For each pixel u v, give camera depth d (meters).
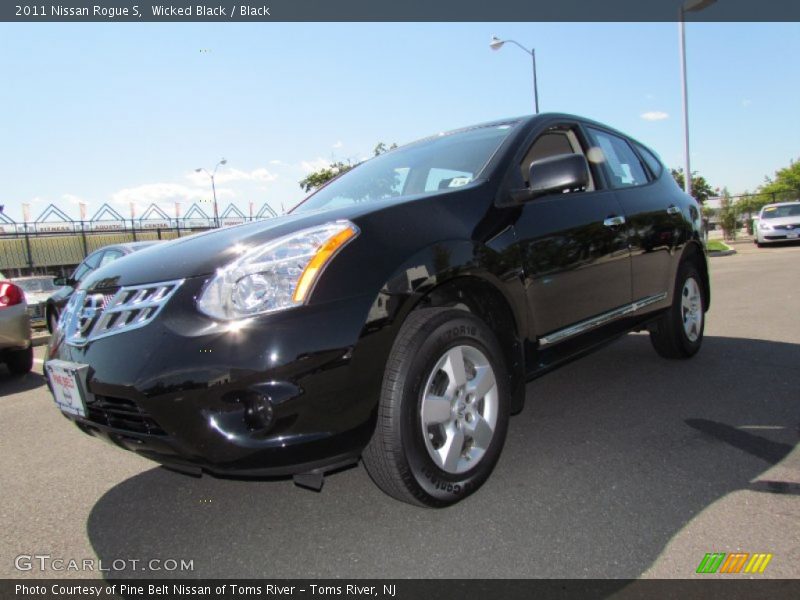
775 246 21.41
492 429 2.62
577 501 2.52
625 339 5.70
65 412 2.45
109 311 2.32
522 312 2.86
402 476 2.29
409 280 2.29
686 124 16.44
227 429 2.03
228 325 2.06
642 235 3.92
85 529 2.59
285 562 2.22
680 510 2.40
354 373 2.12
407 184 3.36
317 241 2.22
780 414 3.43
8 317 5.89
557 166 2.81
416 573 2.09
